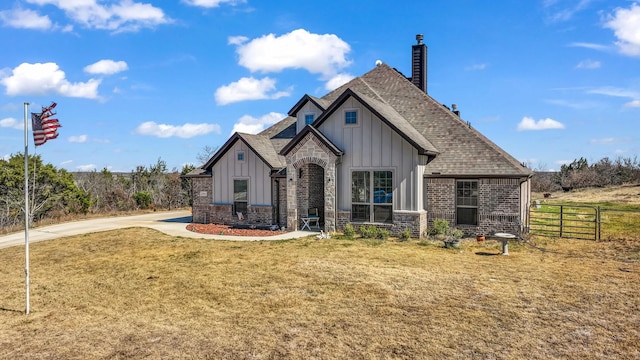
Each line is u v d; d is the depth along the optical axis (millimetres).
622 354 6477
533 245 15469
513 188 16812
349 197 18688
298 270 11844
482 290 9750
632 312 8234
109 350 6965
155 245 16672
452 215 17859
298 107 22828
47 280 11680
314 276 11188
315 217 20094
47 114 9633
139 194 35312
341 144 18844
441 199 18062
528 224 20188
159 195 38375
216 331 7648
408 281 10562
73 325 8148
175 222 25094
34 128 9594
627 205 33438
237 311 8672
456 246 15047
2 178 28359
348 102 18641
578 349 6660
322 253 14172
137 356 6711
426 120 21125
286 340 7176
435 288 9953
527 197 20609
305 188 20453
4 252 16328
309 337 7273
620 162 56594
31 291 10609
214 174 23438
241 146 22438
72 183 32531
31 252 16156
